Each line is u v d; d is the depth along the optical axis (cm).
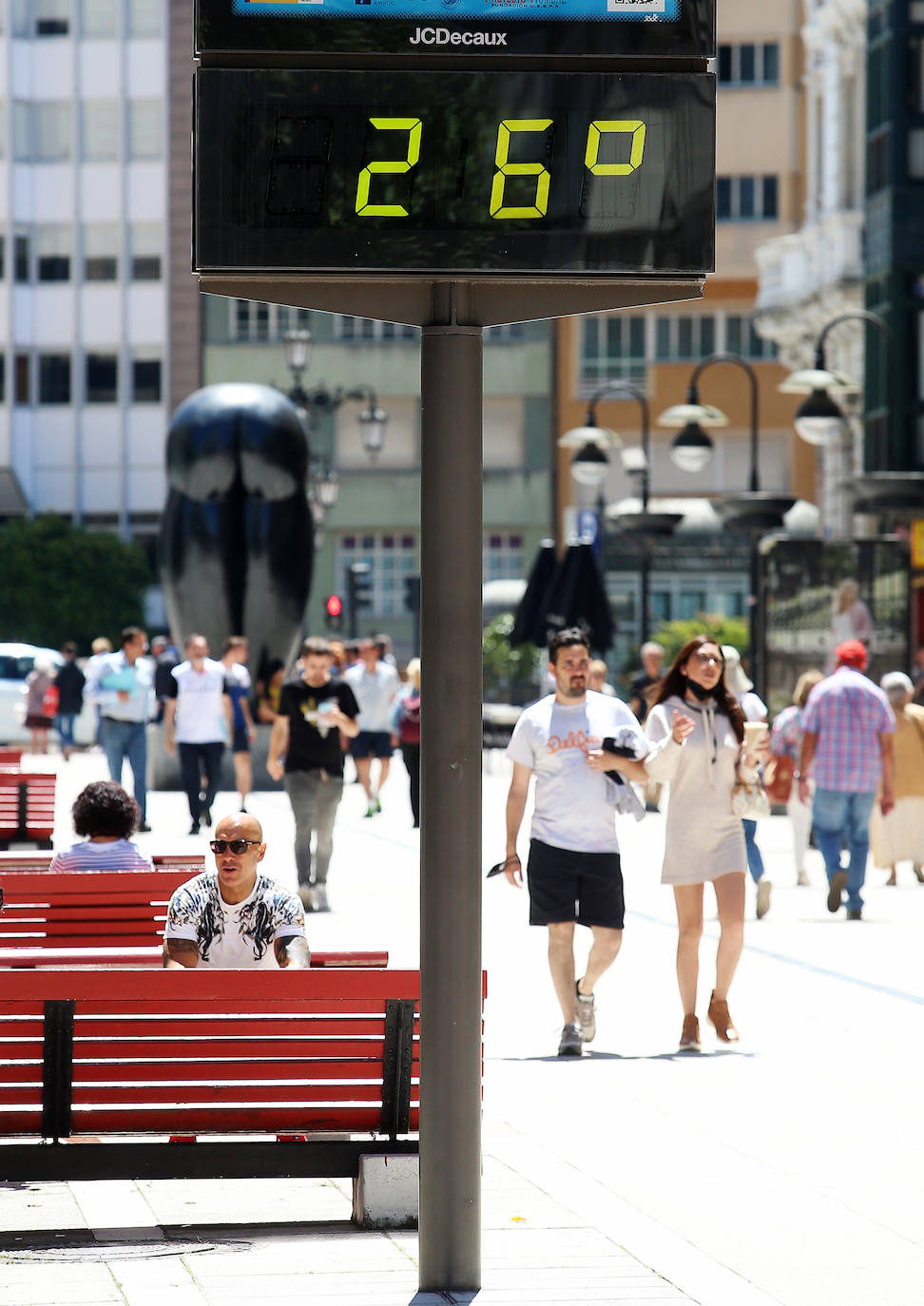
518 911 5188
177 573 9756
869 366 14525
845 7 14825
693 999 3234
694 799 3250
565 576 10319
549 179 1734
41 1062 2064
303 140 1711
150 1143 2064
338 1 1711
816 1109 2747
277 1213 2162
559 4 1728
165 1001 2073
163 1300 1780
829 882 5012
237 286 1778
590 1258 1931
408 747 8100
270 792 10000
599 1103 2802
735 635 14925
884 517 14012
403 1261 1928
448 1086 1798
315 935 4519
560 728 3259
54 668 14650
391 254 1723
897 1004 3653
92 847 3175
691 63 1755
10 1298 1789
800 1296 1864
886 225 14200
